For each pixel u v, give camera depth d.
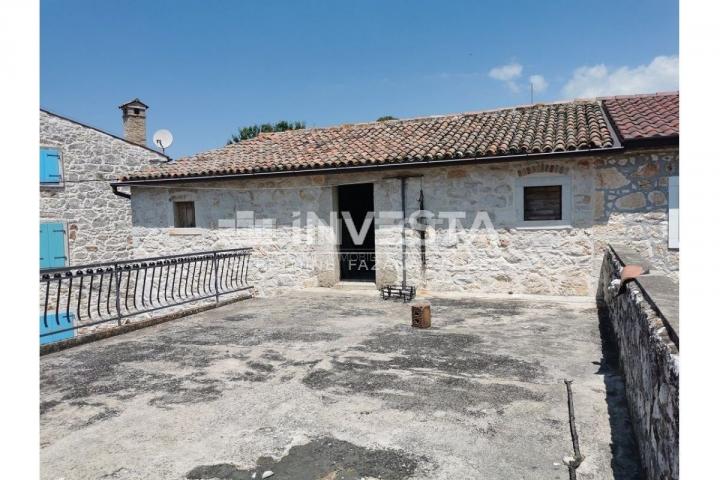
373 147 9.61
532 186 8.01
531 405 3.65
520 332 5.79
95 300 13.48
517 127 9.13
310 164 9.14
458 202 8.50
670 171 7.17
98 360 5.22
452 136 9.27
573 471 2.71
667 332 2.26
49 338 12.06
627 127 7.44
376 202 9.15
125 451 3.18
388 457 2.98
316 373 4.57
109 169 15.48
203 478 2.84
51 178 14.10
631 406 3.33
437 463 2.89
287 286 10.00
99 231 15.20
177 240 10.95
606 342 5.27
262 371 4.69
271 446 3.18
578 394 3.82
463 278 8.55
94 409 3.88
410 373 4.46
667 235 7.23
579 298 7.68
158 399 4.06
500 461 2.89
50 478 2.88
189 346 5.69
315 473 2.84
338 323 6.64
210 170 10.01
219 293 8.49
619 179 7.43
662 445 2.14
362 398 3.92
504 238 8.22
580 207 7.69
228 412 3.74
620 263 4.91
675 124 7.19
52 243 14.09
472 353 5.00
